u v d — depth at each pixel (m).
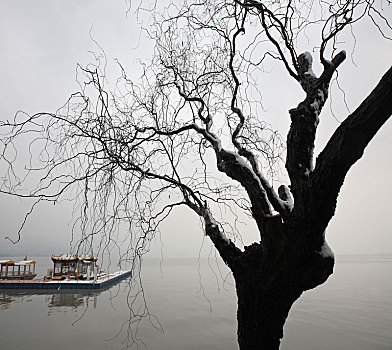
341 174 2.72
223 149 4.21
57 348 15.35
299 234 3.08
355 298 33.66
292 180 3.22
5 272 35.59
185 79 5.16
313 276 3.22
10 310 23.64
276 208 3.81
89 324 19.78
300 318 23.52
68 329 18.59
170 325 20.45
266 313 3.45
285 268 3.23
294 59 4.02
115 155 3.82
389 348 16.67
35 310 23.61
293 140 3.30
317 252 3.19
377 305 29.31
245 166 3.93
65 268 33.38
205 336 18.39
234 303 30.28
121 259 3.96
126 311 23.62
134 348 15.60
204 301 31.12
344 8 3.49
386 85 2.45
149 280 53.78
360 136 2.57
